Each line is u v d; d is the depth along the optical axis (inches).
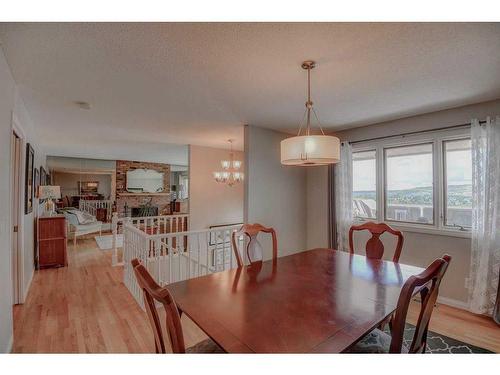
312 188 180.4
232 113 128.0
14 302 115.7
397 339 42.7
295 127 156.6
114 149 252.4
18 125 99.7
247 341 40.4
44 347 84.0
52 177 321.7
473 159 109.0
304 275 70.5
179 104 114.4
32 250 156.6
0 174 71.1
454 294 117.3
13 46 67.9
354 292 59.0
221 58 74.1
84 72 83.3
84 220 257.9
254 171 153.1
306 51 70.3
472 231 109.7
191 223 220.8
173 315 38.2
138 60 75.3
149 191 378.3
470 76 85.3
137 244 131.1
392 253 139.8
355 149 158.2
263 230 94.8
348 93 100.3
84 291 133.5
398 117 133.4
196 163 225.0
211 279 67.2
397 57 73.3
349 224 155.9
